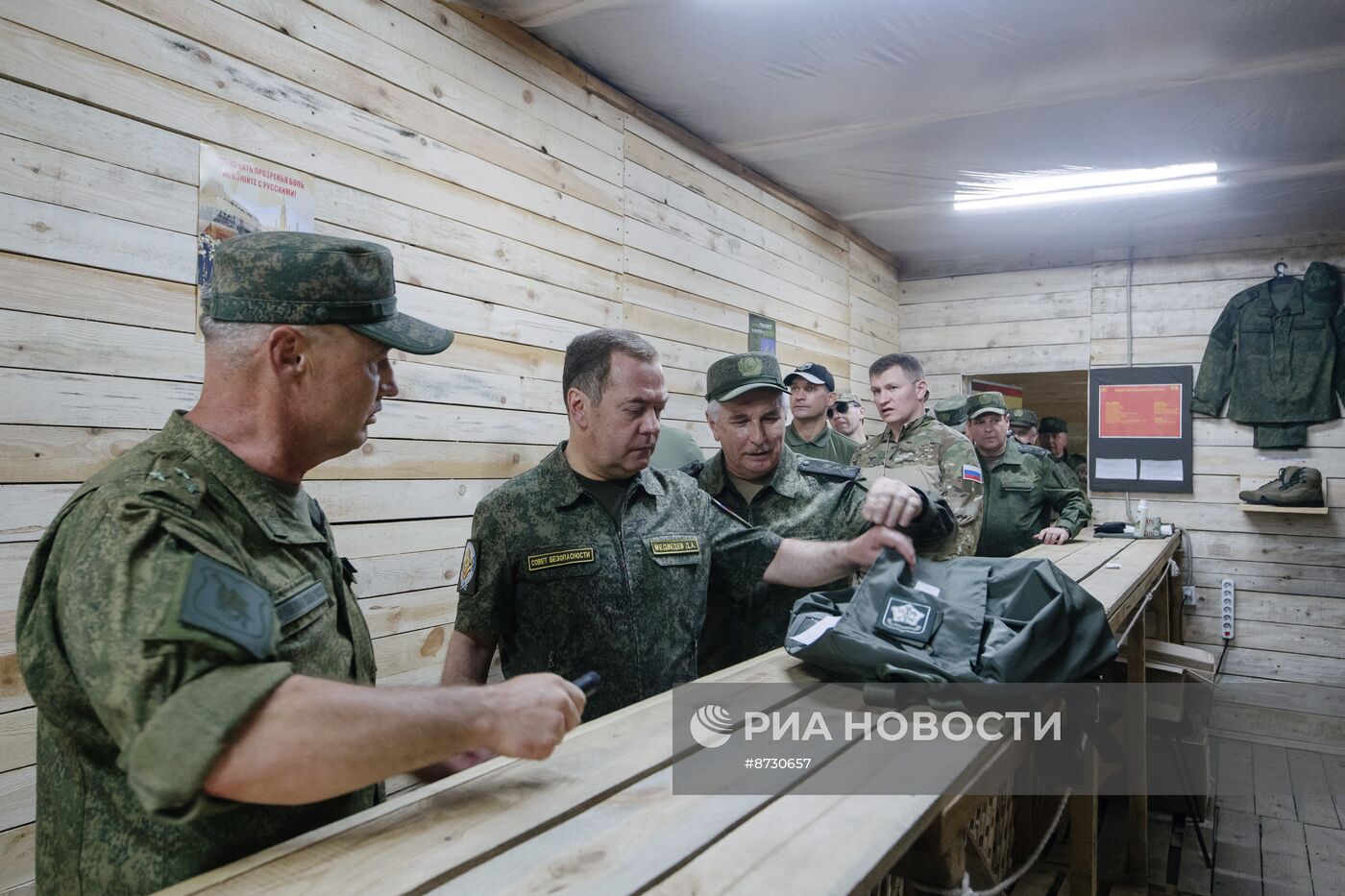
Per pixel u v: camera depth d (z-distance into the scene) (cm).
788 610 192
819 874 76
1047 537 414
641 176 346
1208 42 292
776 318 450
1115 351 573
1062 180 442
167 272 186
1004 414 430
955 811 101
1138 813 299
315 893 72
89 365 173
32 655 81
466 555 172
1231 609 540
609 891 73
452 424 256
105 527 79
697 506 185
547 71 296
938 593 144
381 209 236
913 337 634
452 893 73
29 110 164
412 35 247
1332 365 513
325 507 220
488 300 270
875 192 468
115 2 178
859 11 273
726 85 331
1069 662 133
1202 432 552
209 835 84
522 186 284
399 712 76
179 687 71
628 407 163
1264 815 362
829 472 219
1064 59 306
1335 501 516
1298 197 465
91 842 83
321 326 96
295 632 94
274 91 209
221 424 97
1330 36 288
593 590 165
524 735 84
